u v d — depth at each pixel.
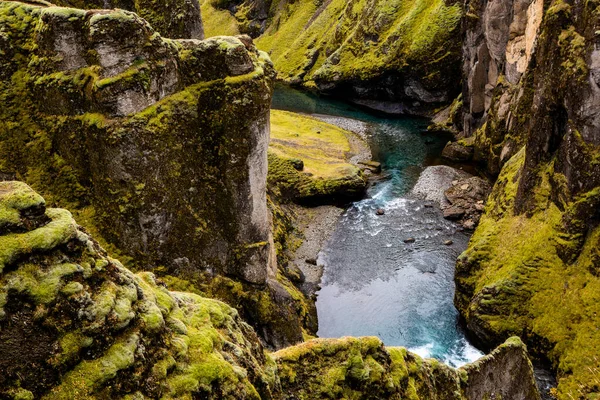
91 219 26.42
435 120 87.12
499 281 34.91
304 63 124.00
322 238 50.03
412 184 61.28
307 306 38.06
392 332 36.94
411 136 79.81
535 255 34.97
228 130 27.03
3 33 25.56
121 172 24.83
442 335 36.56
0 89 25.77
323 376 12.16
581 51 33.69
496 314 34.03
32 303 7.75
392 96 97.00
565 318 31.41
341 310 39.47
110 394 8.04
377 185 61.56
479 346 35.16
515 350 18.88
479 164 63.81
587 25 33.59
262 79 27.28
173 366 9.15
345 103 105.69
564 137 35.25
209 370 9.45
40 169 26.20
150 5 40.59
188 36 41.91
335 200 57.47
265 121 28.00
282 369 11.84
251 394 9.90
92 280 8.71
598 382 27.55
